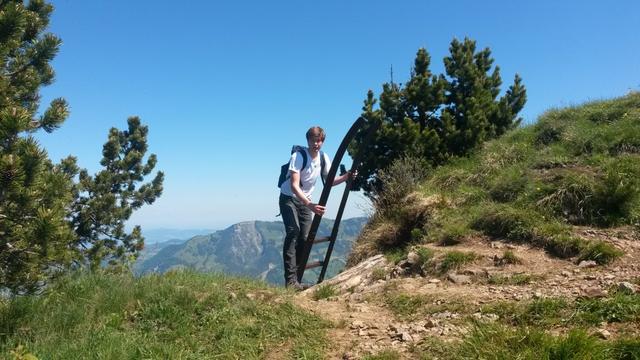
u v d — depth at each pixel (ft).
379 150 42.32
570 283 15.67
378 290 18.88
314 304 16.92
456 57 45.09
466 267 19.16
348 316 15.58
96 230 55.21
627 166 23.85
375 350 12.45
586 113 33.45
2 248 17.84
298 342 13.50
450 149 40.73
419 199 29.01
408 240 27.63
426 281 18.98
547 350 10.14
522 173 27.20
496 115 44.73
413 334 13.23
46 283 17.61
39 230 17.75
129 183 62.23
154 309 14.83
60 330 13.97
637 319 11.60
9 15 23.30
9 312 14.70
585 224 21.56
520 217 22.20
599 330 11.29
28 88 29.86
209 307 15.24
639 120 29.25
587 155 27.20
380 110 42.91
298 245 22.21
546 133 32.60
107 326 14.02
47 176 22.09
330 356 12.75
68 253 19.92
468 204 26.91
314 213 20.81
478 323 12.30
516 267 18.40
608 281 15.15
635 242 18.79
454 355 11.00
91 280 16.93
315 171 21.21
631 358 9.74
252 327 14.15
